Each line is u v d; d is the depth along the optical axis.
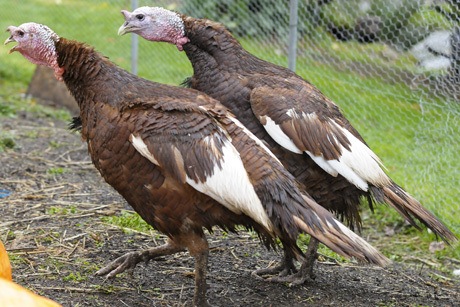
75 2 14.24
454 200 7.24
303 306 5.23
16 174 7.65
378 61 8.36
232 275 5.67
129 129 4.45
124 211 6.71
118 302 5.04
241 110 5.27
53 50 4.90
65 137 9.22
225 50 5.48
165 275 5.54
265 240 4.73
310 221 4.41
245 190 4.32
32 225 6.28
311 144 5.09
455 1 7.17
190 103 4.50
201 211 4.49
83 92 4.74
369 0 8.62
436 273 6.20
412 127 7.92
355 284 5.73
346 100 8.62
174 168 4.36
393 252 6.62
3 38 13.73
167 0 11.02
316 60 8.77
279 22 9.23
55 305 2.98
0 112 10.11
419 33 7.54
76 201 6.94
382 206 7.46
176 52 10.98
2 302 2.87
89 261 5.64
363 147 5.30
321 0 8.92
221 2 10.41
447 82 7.27
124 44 12.09
